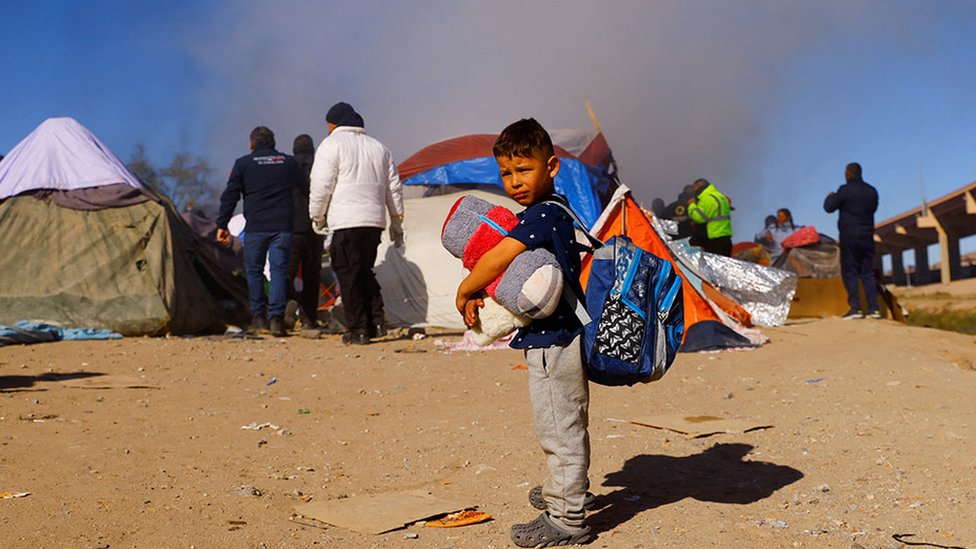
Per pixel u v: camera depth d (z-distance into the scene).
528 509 3.94
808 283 13.40
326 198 9.70
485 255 3.32
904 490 4.12
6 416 5.72
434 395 6.88
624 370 3.38
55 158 10.93
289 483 4.41
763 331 10.86
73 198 10.63
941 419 5.70
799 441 5.16
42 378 7.24
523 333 3.39
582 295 3.42
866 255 13.23
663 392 6.86
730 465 4.64
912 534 3.49
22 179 10.74
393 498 4.09
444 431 5.57
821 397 6.61
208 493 4.16
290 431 5.64
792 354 8.89
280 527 3.67
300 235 11.20
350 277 9.80
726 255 13.73
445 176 12.41
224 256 12.38
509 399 6.64
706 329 9.38
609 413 6.06
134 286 10.32
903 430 5.41
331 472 4.66
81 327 9.91
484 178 12.27
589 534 3.45
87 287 10.16
